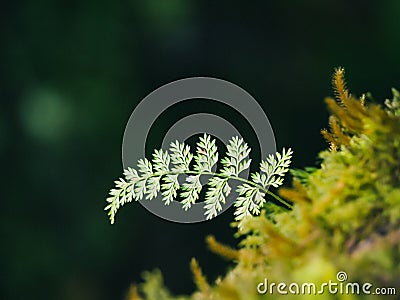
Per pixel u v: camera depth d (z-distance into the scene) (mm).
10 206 12961
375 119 1582
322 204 1488
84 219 13148
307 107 14211
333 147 1769
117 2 13609
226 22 14109
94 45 13492
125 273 13180
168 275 12641
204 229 12281
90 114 13188
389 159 1543
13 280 12961
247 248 1584
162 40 13750
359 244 1431
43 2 13453
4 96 13023
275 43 14430
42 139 12961
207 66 13984
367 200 1489
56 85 13211
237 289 1392
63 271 13141
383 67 14695
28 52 13297
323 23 14688
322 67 14477
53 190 13086
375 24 14773
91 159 13180
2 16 13312
